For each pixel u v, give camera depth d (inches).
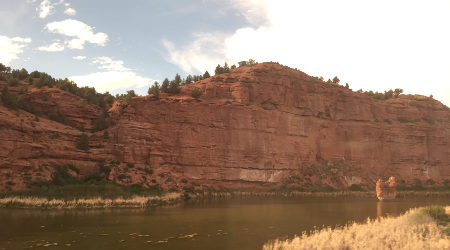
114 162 2488.9
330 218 1563.7
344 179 3528.5
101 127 2751.0
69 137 2389.3
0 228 1141.1
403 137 4126.5
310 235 1115.3
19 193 1766.7
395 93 5098.4
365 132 4023.1
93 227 1215.6
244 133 3262.8
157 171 2664.9
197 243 1018.7
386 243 845.8
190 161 2925.7
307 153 3627.0
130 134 2679.6
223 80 3659.0
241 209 1883.6
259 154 3280.0
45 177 1996.8
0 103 2271.2
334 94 4099.4
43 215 1433.3
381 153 4008.4
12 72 3211.1
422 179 3978.8
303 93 3875.5
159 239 1061.1
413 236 871.7
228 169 3095.5
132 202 1918.1
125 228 1216.8
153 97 2992.1
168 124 2933.1
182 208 1868.8
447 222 1125.1
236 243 1023.6
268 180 3260.3
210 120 3132.4
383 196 2723.9
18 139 2012.8
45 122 2399.1
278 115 3533.5
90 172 2308.1
